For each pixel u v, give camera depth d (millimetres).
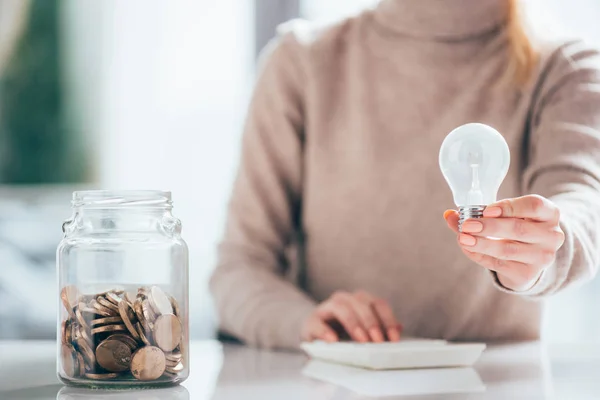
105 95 2902
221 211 2816
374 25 1510
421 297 1438
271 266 1486
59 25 2914
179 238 852
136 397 779
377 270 1454
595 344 1301
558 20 2455
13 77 2922
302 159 1532
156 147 2877
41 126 2926
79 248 807
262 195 1513
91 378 808
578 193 1124
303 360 1120
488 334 1428
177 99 2852
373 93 1475
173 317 821
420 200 1435
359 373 960
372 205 1456
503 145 853
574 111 1302
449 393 797
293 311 1283
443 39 1443
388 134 1459
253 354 1211
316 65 1508
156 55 2865
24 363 1097
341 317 1166
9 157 2918
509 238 823
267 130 1526
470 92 1432
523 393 793
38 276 2816
